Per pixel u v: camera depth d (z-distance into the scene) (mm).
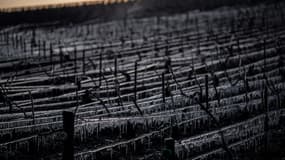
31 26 65625
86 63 31016
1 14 78625
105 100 19266
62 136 8727
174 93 20094
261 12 60000
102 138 14773
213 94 19703
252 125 15391
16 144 13375
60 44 43719
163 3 88250
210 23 55406
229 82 22484
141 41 43625
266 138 13109
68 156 8586
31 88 22438
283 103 18406
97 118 15961
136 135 14922
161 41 42656
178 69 26688
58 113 17344
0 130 14594
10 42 45281
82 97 19625
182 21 61188
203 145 13703
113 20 71688
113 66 29344
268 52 31953
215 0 84000
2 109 17938
